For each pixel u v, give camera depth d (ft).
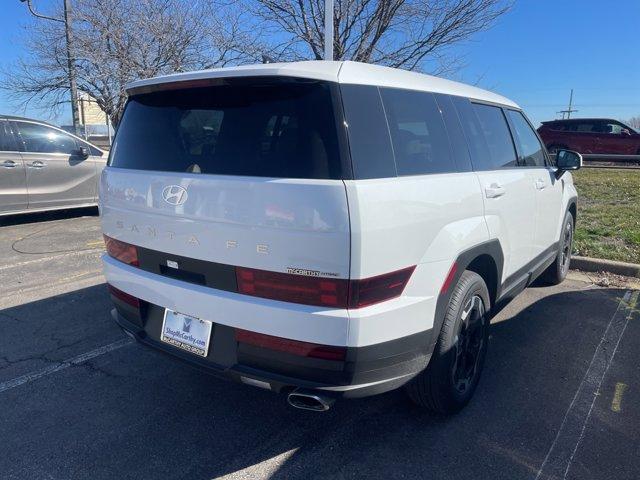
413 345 8.41
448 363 9.43
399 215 7.86
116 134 10.34
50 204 28.50
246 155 8.05
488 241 10.50
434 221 8.63
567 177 17.07
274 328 7.75
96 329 14.53
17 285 18.22
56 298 16.96
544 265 15.42
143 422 10.15
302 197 7.35
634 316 15.43
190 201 8.41
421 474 8.64
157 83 9.14
